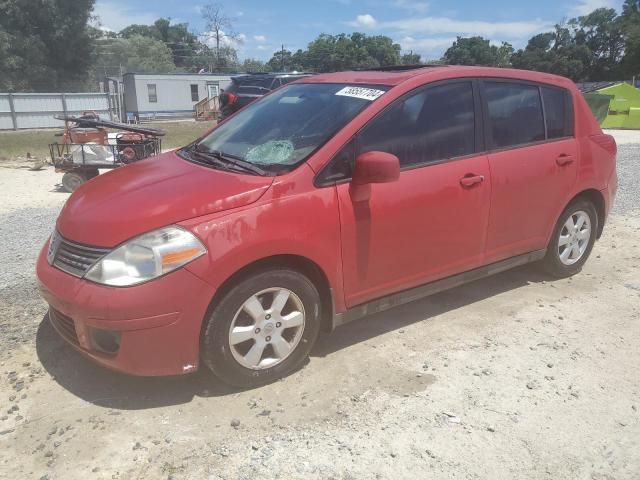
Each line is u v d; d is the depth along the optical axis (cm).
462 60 9800
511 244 445
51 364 352
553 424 306
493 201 416
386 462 274
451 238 398
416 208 371
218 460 272
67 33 4484
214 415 306
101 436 287
